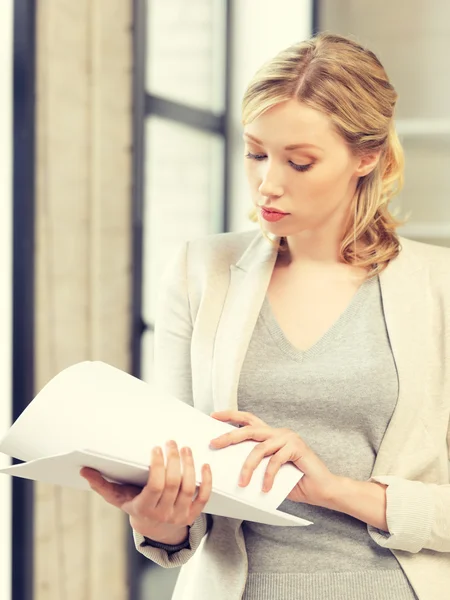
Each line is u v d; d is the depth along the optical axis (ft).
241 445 4.39
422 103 14.93
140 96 11.50
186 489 4.00
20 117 9.37
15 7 9.30
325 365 4.71
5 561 9.56
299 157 4.46
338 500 4.46
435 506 4.48
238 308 4.94
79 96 10.38
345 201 4.91
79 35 10.32
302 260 5.01
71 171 10.27
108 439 4.16
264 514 3.95
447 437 4.80
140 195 11.50
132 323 11.50
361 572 4.57
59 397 4.22
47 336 9.93
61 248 10.15
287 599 4.55
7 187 9.41
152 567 12.60
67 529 10.25
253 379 4.76
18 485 9.50
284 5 14.61
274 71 4.48
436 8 14.75
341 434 4.70
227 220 15.12
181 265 5.26
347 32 15.07
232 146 15.01
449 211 14.64
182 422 4.34
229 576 4.66
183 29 13.87
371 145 4.66
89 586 10.68
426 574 4.56
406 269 4.92
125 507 4.12
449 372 4.73
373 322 4.80
